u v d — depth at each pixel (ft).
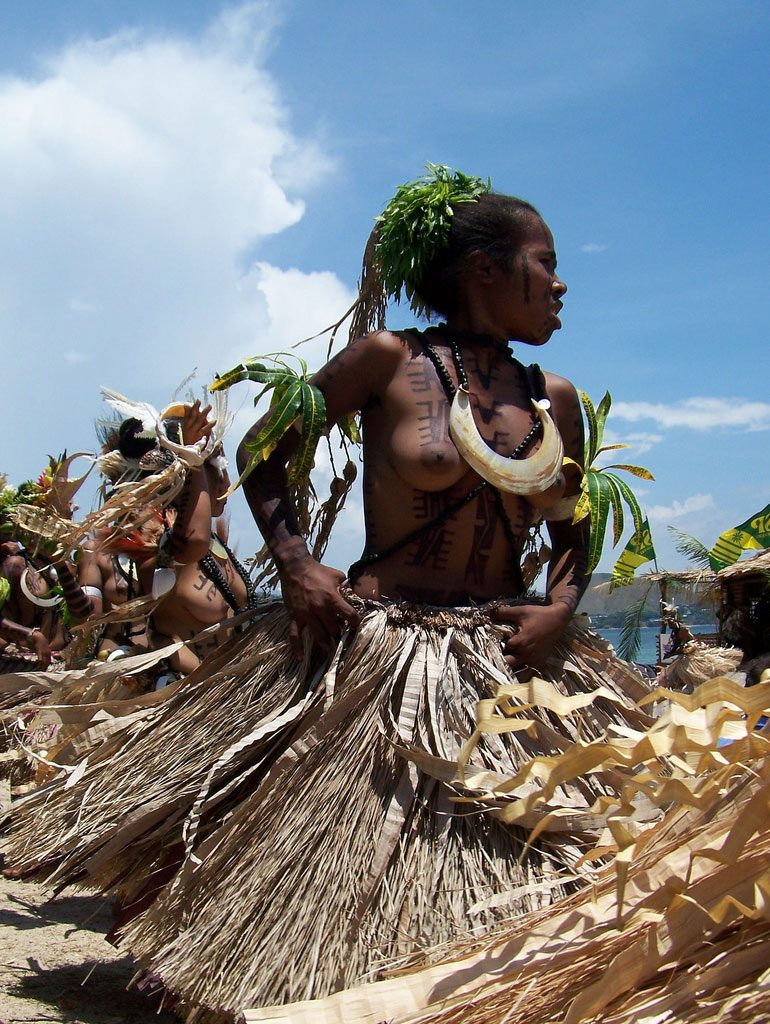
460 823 8.78
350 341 12.51
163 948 8.94
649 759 6.13
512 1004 6.36
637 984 6.14
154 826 10.07
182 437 13.42
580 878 8.21
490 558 10.74
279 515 10.64
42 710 11.76
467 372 10.83
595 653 10.78
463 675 9.76
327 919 8.32
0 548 22.84
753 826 6.02
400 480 10.55
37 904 15.06
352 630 10.15
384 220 11.45
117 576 17.93
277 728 9.80
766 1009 5.54
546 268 11.04
